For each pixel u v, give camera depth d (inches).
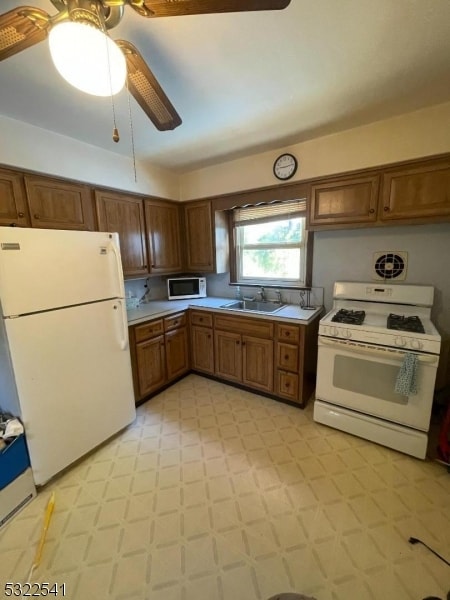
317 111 73.2
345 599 44.6
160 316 106.1
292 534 54.7
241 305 122.0
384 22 44.6
